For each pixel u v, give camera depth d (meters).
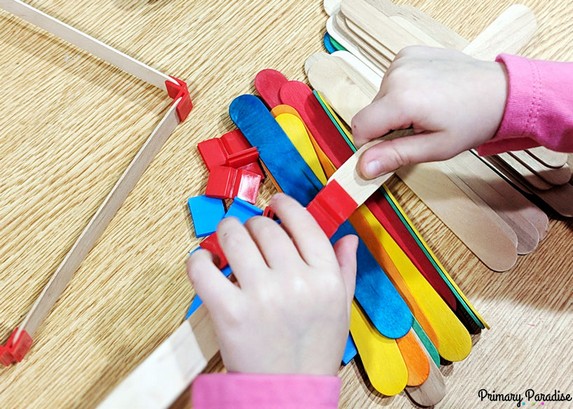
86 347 0.53
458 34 0.64
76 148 0.62
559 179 0.57
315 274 0.41
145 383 0.40
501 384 0.53
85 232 0.54
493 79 0.48
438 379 0.52
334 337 0.42
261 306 0.40
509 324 0.55
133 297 0.55
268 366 0.41
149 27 0.67
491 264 0.56
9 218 0.59
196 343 0.42
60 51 0.66
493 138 0.51
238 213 0.57
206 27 0.67
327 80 0.62
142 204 0.59
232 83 0.64
